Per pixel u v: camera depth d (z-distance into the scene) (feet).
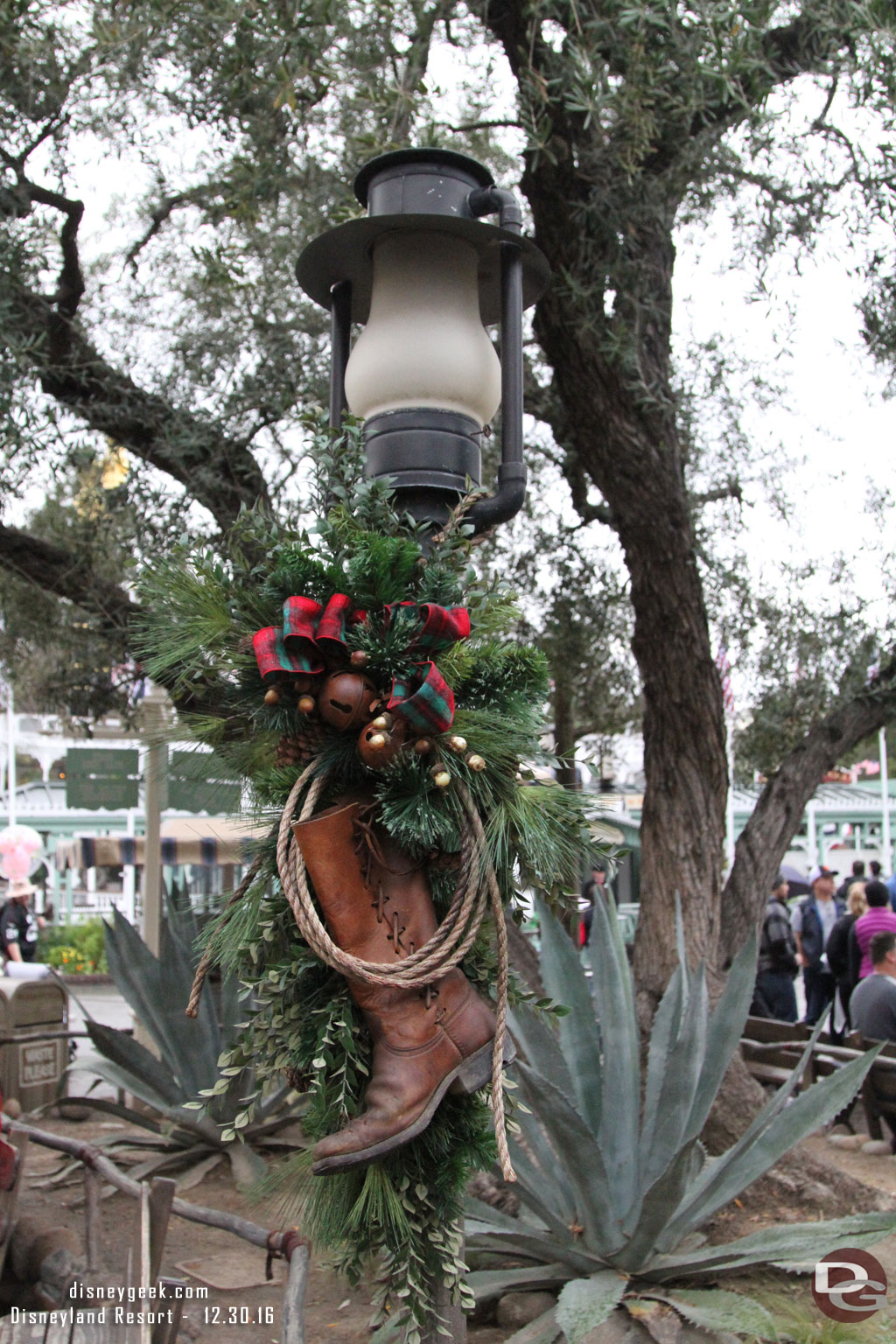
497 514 7.59
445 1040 5.40
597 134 16.79
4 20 15.70
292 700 5.90
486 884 5.72
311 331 20.70
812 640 22.68
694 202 19.86
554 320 17.98
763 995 27.61
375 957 5.44
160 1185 8.20
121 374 20.13
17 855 42.93
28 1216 12.67
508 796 5.99
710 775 18.66
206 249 17.97
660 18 15.21
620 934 14.71
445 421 7.51
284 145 17.57
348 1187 5.88
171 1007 18.13
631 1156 13.29
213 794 6.86
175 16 15.80
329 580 6.01
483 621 6.57
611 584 25.30
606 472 18.28
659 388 17.99
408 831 5.49
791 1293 12.84
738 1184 12.75
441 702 5.49
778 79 17.76
